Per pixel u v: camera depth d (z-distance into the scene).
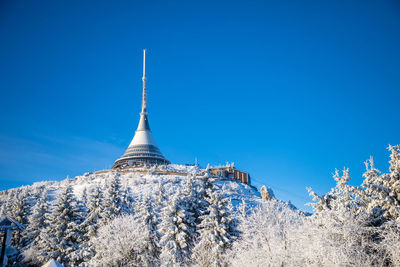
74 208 44.31
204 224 32.41
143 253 35.19
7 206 61.81
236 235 32.16
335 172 27.23
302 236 21.33
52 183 97.25
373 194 23.20
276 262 21.28
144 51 179.25
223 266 29.23
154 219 37.38
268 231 23.09
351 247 19.23
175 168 113.38
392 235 18.36
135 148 147.75
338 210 21.98
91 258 37.88
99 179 89.56
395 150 21.98
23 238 48.22
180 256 32.50
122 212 43.06
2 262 22.92
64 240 40.56
